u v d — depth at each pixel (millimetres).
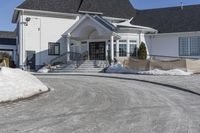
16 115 12141
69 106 13859
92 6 44750
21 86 16453
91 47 40938
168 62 29359
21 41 40312
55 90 18828
